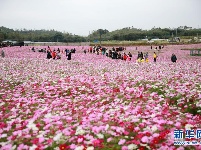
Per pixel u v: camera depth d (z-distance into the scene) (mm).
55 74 18656
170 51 59156
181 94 10875
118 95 11195
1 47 64188
